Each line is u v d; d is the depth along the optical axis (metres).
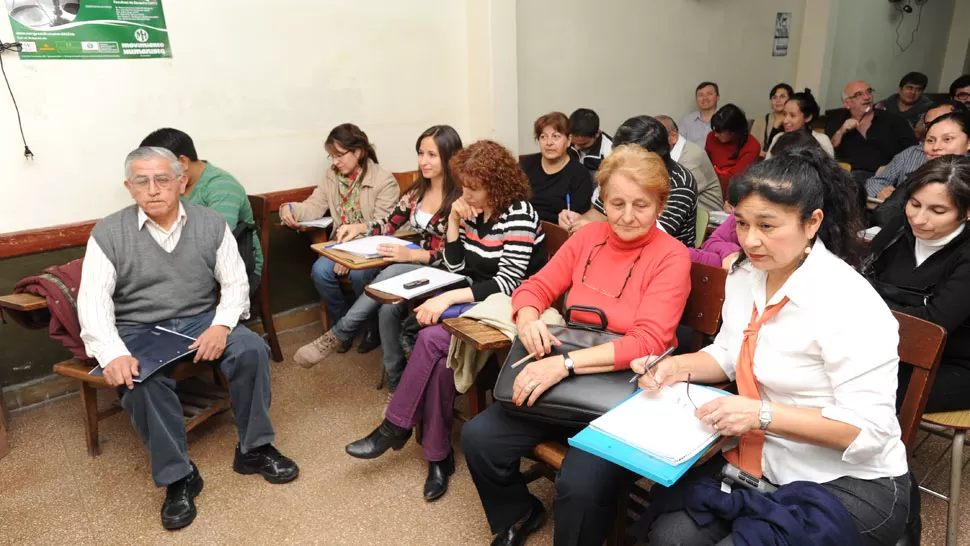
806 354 1.16
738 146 4.06
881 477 1.14
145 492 2.05
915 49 7.43
